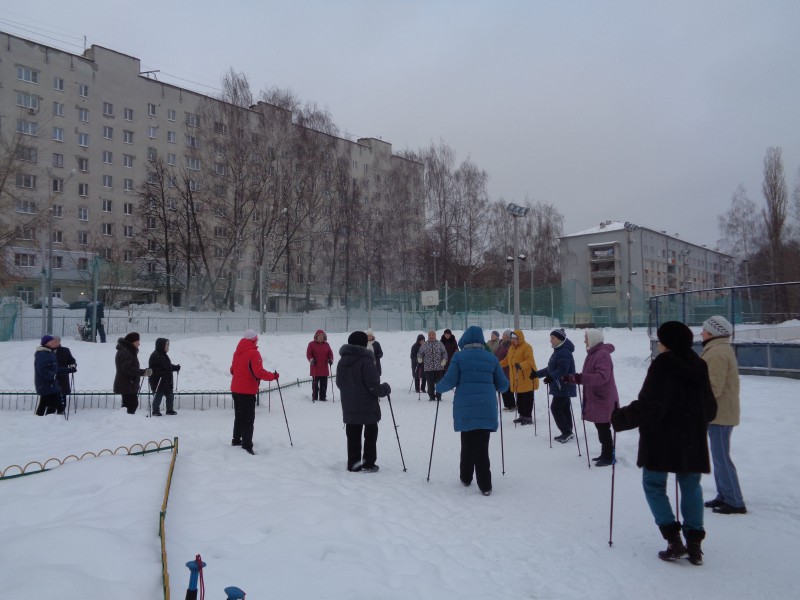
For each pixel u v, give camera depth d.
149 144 55.47
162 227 45.16
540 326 36.53
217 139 38.22
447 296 33.34
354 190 46.00
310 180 41.31
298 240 42.28
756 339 16.52
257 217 38.66
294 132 39.91
